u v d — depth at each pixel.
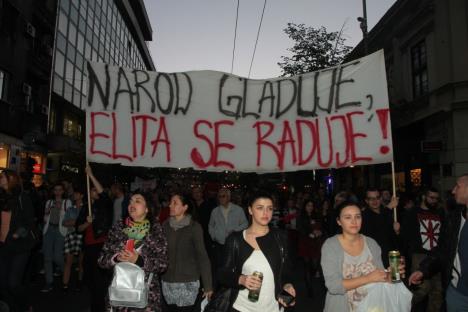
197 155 6.14
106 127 6.09
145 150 6.10
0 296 5.89
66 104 28.61
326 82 6.17
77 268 10.02
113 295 3.79
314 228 8.16
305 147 6.08
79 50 31.53
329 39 21.20
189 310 4.70
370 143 5.84
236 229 7.52
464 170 13.38
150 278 4.01
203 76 6.30
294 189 26.97
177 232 4.80
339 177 26.34
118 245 4.03
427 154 15.70
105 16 39.66
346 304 3.57
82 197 8.42
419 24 16.39
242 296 3.54
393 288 3.52
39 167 23.98
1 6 18.64
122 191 8.27
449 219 4.03
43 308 6.83
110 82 6.20
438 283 5.85
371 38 20.72
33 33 21.38
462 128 13.51
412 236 6.31
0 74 18.94
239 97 6.28
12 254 5.73
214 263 8.05
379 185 20.83
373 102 5.91
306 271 8.07
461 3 13.80
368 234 6.00
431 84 15.52
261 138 6.18
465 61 13.59
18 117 20.33
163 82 6.27
